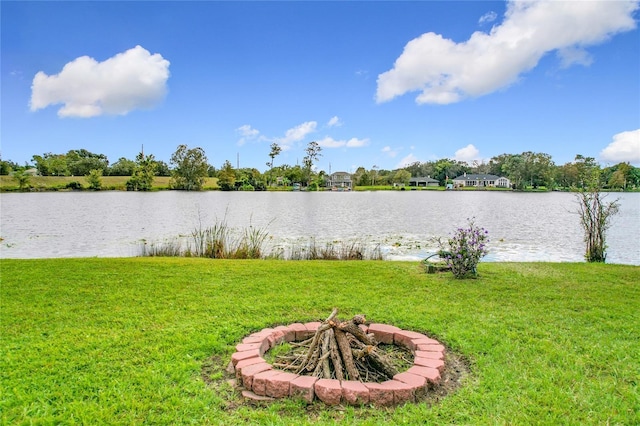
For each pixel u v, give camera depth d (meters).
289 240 15.30
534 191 83.69
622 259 11.55
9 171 69.88
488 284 6.50
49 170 75.94
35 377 3.25
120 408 2.81
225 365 3.53
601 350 3.78
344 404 2.88
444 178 108.56
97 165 82.75
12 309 5.09
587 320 4.69
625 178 65.50
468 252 7.02
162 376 3.27
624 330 4.35
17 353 3.73
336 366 3.23
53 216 24.97
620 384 3.16
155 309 5.09
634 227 19.27
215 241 11.14
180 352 3.75
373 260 10.04
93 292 5.93
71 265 8.10
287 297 5.65
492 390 3.06
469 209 33.25
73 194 55.09
